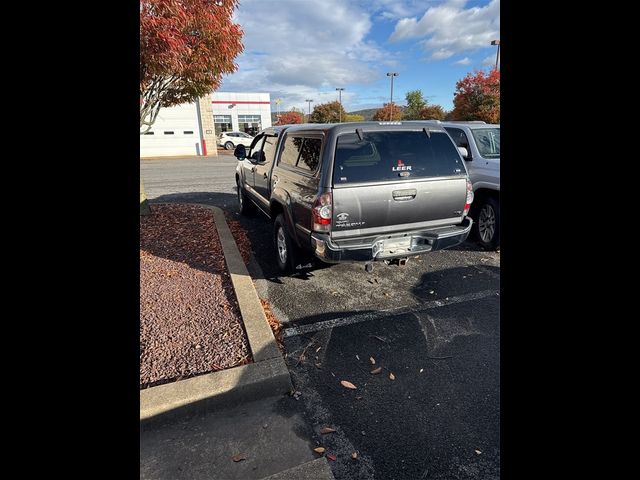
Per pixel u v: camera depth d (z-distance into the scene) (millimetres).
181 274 4320
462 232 3957
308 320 3566
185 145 28828
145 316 3379
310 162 3785
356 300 3965
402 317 3609
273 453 2119
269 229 6512
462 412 2418
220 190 11398
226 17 5336
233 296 3783
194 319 3346
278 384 2586
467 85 23172
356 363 2918
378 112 45188
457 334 3312
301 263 4293
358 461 2066
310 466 2035
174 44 4449
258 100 43469
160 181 13820
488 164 5473
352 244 3549
